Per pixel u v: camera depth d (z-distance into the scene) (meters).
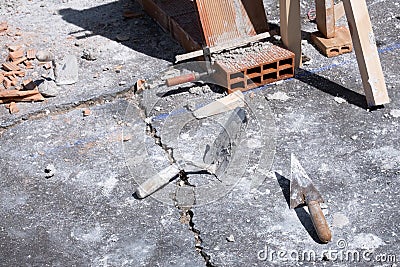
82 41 2.97
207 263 2.04
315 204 2.12
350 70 2.68
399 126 2.42
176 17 2.89
